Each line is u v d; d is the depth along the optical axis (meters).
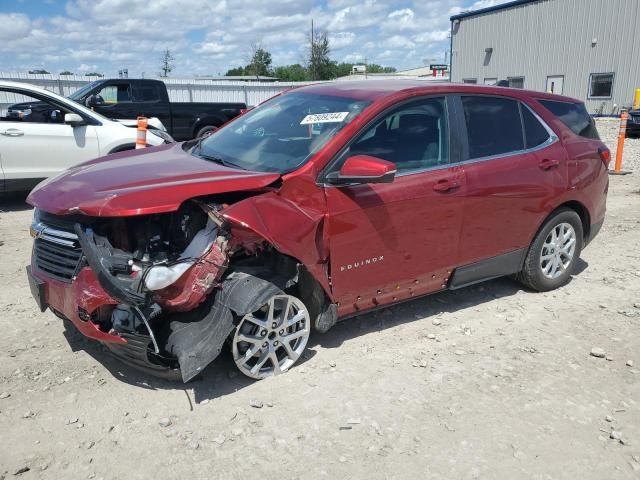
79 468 2.91
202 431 3.22
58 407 3.38
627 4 27.27
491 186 4.50
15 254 6.17
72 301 3.37
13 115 8.57
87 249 3.24
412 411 3.46
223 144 4.56
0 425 3.21
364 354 4.11
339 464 3.00
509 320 4.75
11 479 2.81
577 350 4.28
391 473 2.94
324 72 55.50
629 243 7.09
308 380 3.75
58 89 22.61
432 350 4.21
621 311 4.98
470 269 4.64
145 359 3.34
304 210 3.63
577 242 5.43
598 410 3.53
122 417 3.32
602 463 3.07
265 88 27.27
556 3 30.19
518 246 4.91
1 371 3.74
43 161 8.34
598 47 28.70
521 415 3.46
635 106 24.38
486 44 34.41
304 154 3.83
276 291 3.51
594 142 5.46
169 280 3.26
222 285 3.47
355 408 3.47
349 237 3.82
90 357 3.96
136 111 13.83
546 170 4.89
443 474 2.95
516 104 4.89
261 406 3.45
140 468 2.93
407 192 4.04
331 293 3.88
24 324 4.44
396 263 4.13
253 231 3.34
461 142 4.42
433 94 4.36
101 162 4.21
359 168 3.53
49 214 3.60
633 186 10.98
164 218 3.53
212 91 26.11
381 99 4.09
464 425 3.35
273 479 2.88
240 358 3.60
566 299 5.24
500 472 2.98
